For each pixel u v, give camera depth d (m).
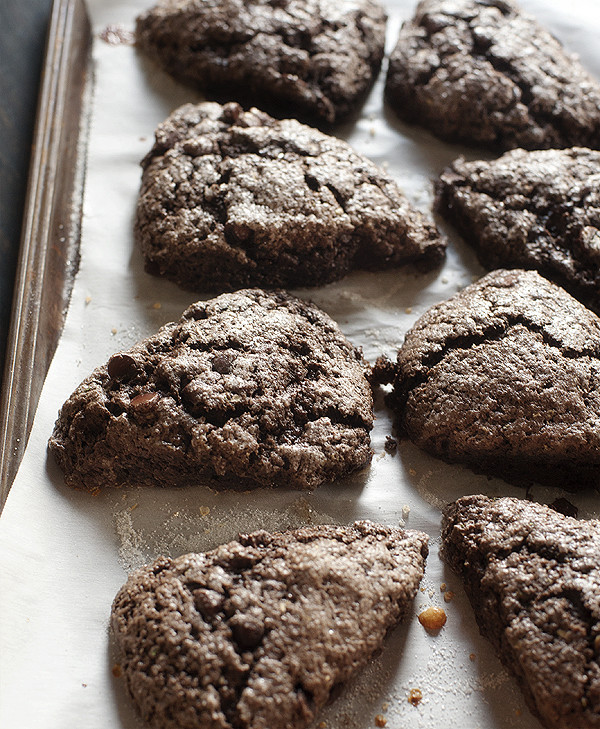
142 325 0.36
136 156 0.41
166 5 0.44
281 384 0.32
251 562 0.29
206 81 0.42
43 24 0.46
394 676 0.29
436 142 0.42
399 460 0.33
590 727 0.27
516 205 0.37
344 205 0.37
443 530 0.31
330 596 0.28
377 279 0.38
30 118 0.44
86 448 0.32
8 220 0.41
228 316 0.34
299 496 0.32
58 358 0.35
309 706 0.27
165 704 0.27
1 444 0.32
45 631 0.29
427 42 0.43
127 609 0.29
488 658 0.29
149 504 0.32
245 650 0.27
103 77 0.44
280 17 0.42
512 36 0.42
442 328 0.34
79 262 0.38
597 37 0.46
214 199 0.36
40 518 0.31
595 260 0.36
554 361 0.32
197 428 0.31
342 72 0.41
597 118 0.41
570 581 0.28
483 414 0.32
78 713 0.28
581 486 0.33
